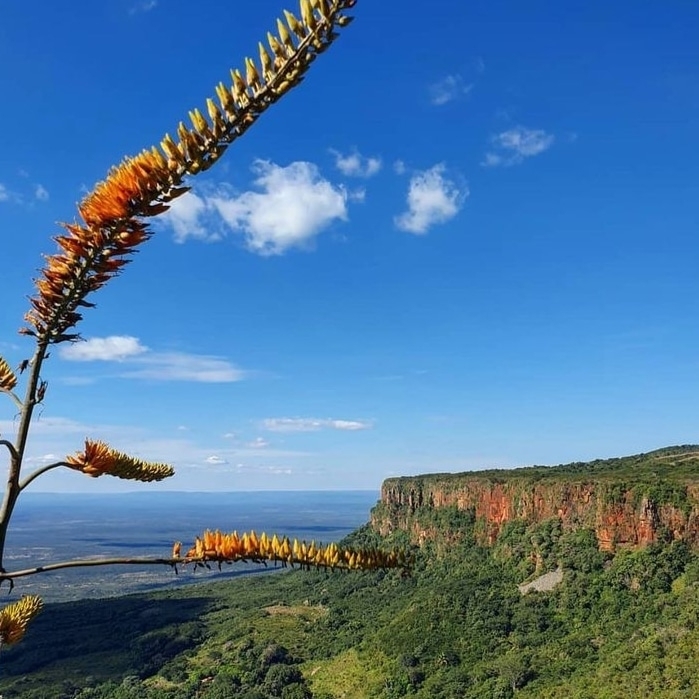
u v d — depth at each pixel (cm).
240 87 290
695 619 5691
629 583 7031
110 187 297
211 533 325
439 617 7950
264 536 326
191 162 296
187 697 7406
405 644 7550
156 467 397
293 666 8012
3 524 327
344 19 279
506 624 7269
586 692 5091
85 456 374
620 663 5391
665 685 4628
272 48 287
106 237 307
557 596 7506
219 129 294
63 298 316
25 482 338
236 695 7212
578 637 6531
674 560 6888
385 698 6519
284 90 289
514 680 5884
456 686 6228
